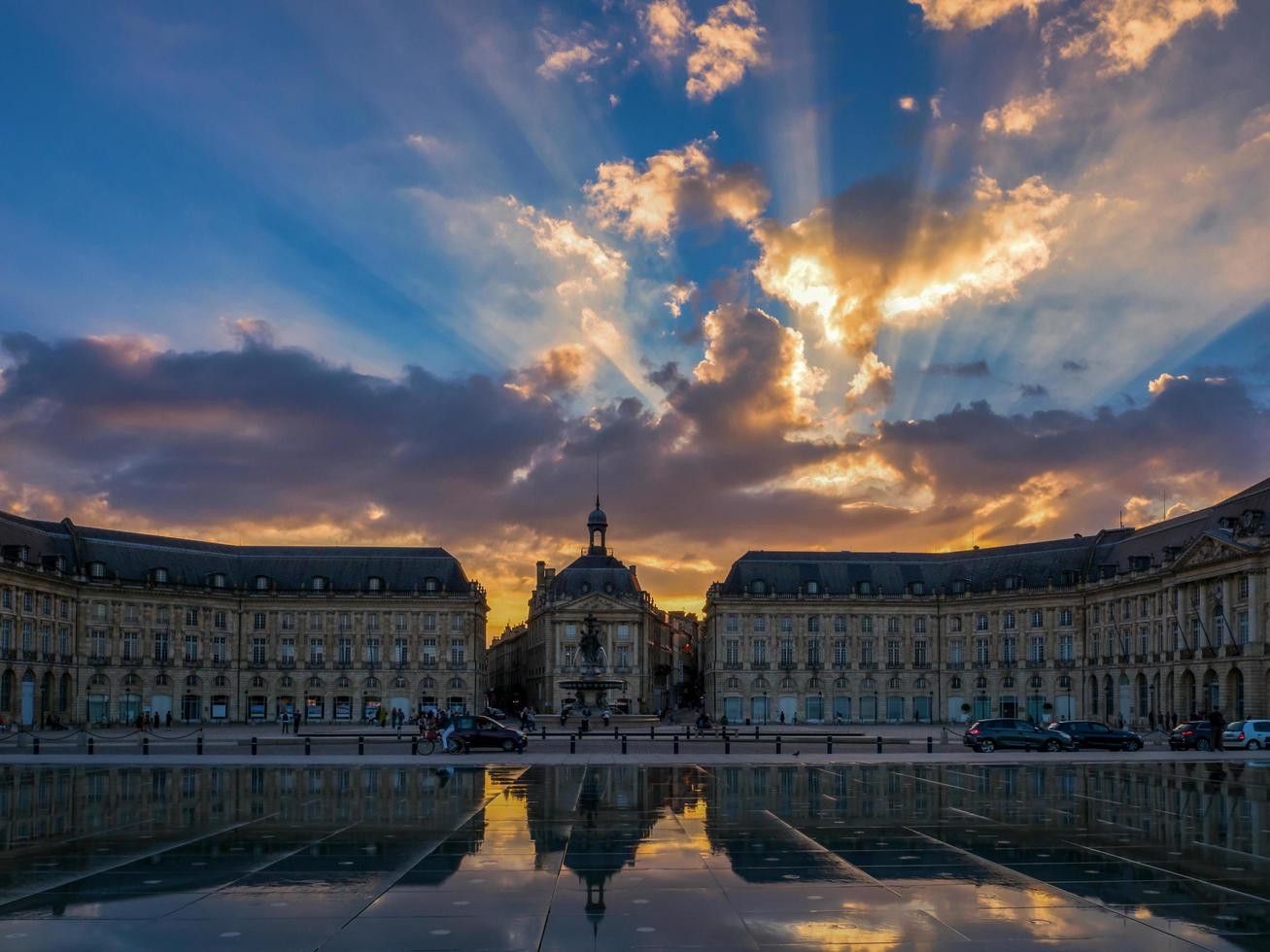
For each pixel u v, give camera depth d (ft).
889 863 75.41
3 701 339.57
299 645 451.94
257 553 462.19
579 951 53.57
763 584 476.13
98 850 81.05
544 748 217.56
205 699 432.66
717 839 86.07
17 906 62.59
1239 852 79.56
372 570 465.88
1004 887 67.15
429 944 54.70
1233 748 224.53
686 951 53.57
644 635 529.45
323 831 91.04
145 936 56.13
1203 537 327.26
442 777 145.69
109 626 402.93
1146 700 369.91
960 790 126.72
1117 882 68.54
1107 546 423.23
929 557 485.15
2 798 118.01
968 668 456.45
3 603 340.80
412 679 455.63
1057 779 142.82
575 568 548.31
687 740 245.24
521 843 84.07
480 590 474.08
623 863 75.56
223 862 76.07
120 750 210.38
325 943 54.90
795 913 60.59
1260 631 300.20
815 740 249.55
